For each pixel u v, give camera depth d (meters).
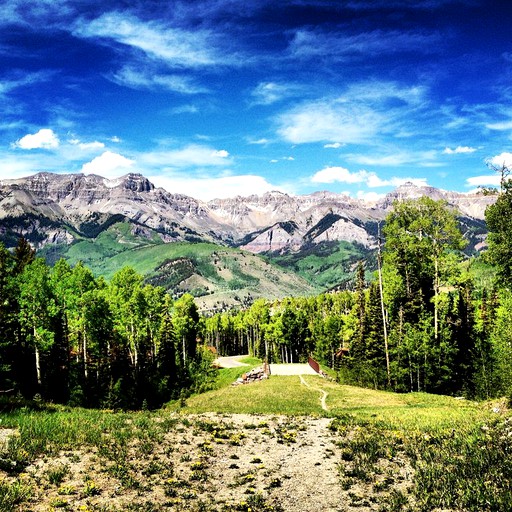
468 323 45.72
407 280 43.66
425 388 40.00
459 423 19.89
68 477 11.55
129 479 11.68
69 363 43.97
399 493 10.90
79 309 41.88
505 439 14.59
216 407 31.88
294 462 14.48
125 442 15.62
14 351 39.59
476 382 37.41
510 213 31.55
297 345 104.12
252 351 144.25
